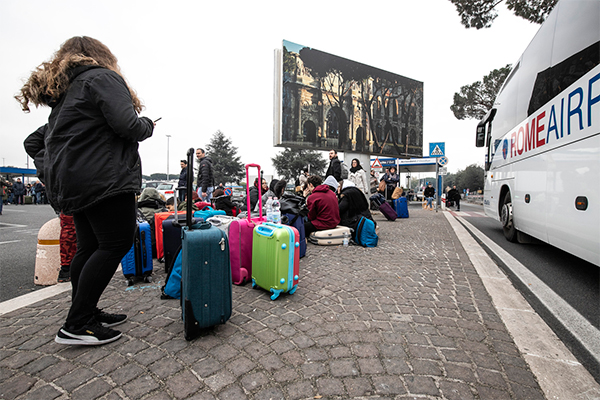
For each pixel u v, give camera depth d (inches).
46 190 78.0
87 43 81.3
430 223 380.5
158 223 168.9
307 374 70.9
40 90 76.0
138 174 84.0
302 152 2130.9
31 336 87.0
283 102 465.7
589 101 125.4
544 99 171.3
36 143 84.9
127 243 83.3
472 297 120.5
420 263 172.1
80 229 83.5
